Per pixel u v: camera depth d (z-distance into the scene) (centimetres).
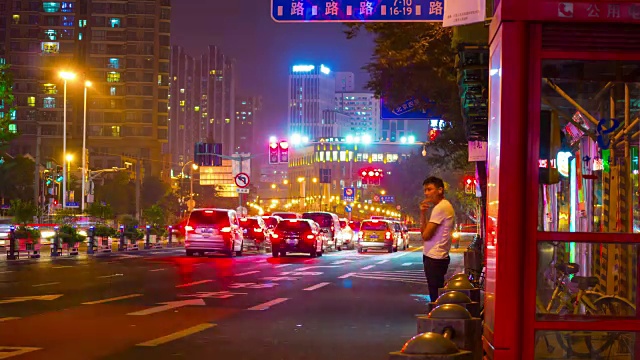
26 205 6162
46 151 17775
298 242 4400
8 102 4753
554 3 604
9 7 17900
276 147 5116
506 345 600
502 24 609
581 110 608
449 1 1027
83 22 17950
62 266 3158
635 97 609
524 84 606
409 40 2408
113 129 17712
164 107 18050
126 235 5306
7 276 2572
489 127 661
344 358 1118
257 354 1145
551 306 601
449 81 2791
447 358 510
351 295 2088
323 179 13112
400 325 1477
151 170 17700
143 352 1148
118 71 17738
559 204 605
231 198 18650
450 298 778
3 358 1085
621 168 608
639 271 604
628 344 598
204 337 1302
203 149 6206
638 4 603
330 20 1594
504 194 603
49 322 1460
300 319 1555
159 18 17962
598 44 606
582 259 603
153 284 2320
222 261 3766
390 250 5241
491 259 628
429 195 1387
